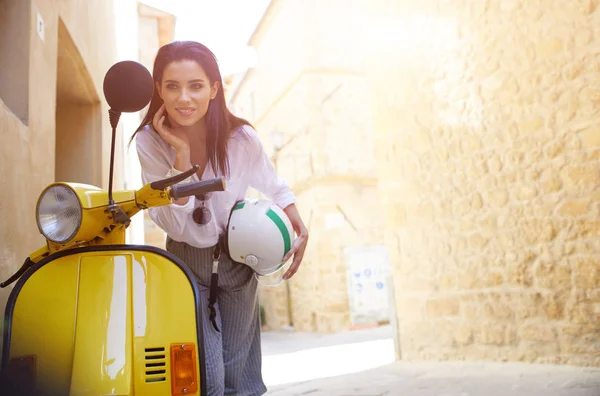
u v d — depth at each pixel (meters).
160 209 1.88
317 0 15.45
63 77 5.52
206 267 2.11
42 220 1.63
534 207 5.44
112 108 1.63
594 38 4.91
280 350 10.58
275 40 17.28
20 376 1.51
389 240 7.30
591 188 4.94
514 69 5.62
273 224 2.07
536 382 4.46
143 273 1.67
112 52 7.69
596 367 4.84
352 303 14.49
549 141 5.30
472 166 6.11
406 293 7.01
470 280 6.12
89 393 1.46
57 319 1.58
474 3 6.06
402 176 7.11
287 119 16.47
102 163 6.18
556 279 5.22
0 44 3.46
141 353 1.56
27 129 3.40
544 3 5.32
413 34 6.95
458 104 6.29
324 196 14.76
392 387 4.88
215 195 2.10
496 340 5.79
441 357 6.46
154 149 2.01
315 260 14.73
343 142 15.12
